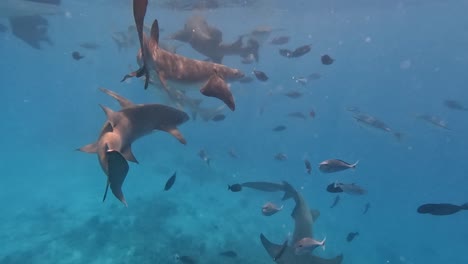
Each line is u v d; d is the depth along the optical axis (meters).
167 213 15.60
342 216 21.20
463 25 61.78
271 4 31.33
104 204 16.53
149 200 17.03
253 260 12.43
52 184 19.83
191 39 11.89
